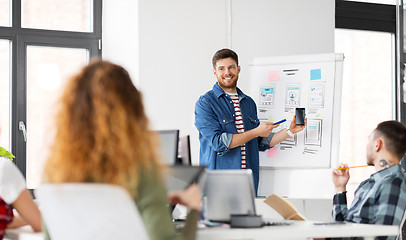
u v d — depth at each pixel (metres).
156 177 1.53
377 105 5.55
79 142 1.49
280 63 4.45
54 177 1.51
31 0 4.78
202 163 4.04
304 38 5.11
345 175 2.69
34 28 4.77
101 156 1.47
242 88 4.89
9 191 2.14
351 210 2.51
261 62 4.49
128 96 1.54
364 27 5.52
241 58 4.91
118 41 4.82
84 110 1.50
